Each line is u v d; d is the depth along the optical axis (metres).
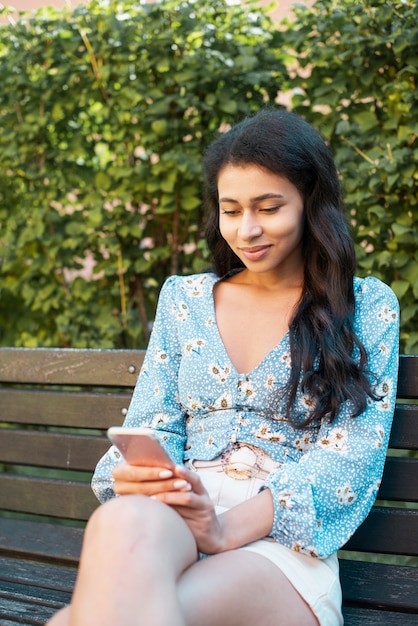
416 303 2.96
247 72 3.24
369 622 2.00
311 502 1.84
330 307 2.04
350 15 2.98
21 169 3.61
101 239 3.42
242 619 1.67
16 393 2.72
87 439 2.57
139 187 3.39
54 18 3.51
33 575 2.37
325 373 1.98
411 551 2.15
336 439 1.96
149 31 3.28
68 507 2.57
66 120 3.61
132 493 1.77
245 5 3.40
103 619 1.47
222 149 2.03
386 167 2.81
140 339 3.57
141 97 3.27
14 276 3.73
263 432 2.03
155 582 1.52
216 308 2.19
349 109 3.08
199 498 1.73
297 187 2.00
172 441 2.11
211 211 2.25
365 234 2.95
